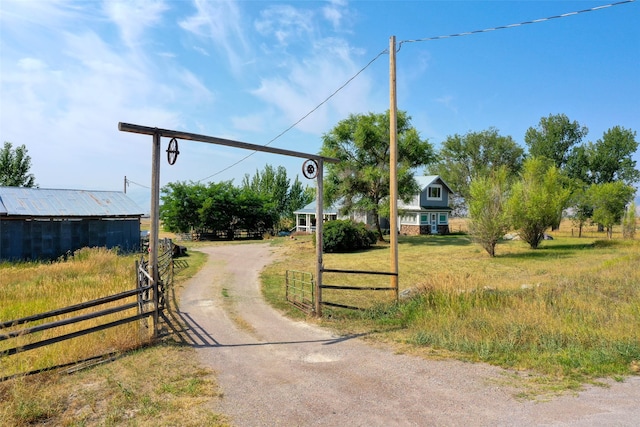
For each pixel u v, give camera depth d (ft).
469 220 87.45
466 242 121.08
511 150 212.23
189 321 36.58
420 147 117.60
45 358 23.59
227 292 52.60
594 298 36.55
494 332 27.66
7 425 15.56
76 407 17.39
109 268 63.41
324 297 47.60
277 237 166.09
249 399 18.30
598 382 19.44
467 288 39.37
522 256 83.05
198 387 19.75
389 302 40.55
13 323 22.85
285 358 25.23
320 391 19.29
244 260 90.17
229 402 17.95
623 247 93.25
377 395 18.65
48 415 16.62
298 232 175.94
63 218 85.61
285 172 223.71
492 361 23.09
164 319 32.45
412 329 31.71
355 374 21.77
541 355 23.45
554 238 132.26
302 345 28.53
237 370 22.68
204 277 65.82
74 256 77.77
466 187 214.28
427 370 22.04
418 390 19.15
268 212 175.52
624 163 198.59
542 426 15.01
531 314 30.86
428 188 158.10
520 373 21.18
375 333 31.27
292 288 51.31
